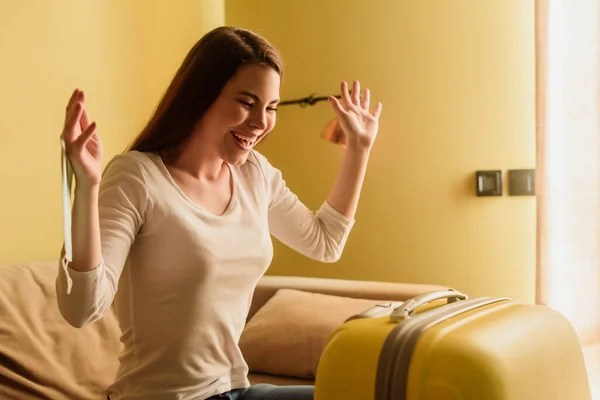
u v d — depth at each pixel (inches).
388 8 105.7
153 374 44.6
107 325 70.3
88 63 86.2
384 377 34.2
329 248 54.5
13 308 63.4
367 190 107.0
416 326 35.8
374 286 88.4
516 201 99.7
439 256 103.6
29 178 78.4
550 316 43.6
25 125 77.6
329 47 109.0
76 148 34.6
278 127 112.1
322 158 109.7
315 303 83.7
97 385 64.4
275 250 112.9
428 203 104.1
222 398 45.8
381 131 106.2
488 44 100.9
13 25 75.7
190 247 43.6
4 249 75.2
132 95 93.7
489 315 40.1
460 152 102.4
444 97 103.1
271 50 45.4
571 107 88.9
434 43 103.4
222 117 44.6
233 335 46.6
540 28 91.7
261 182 50.5
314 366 77.2
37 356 61.5
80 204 35.9
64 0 82.4
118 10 91.0
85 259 36.3
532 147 99.0
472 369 33.0
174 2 102.1
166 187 44.1
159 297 44.0
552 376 39.3
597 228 87.7
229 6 114.8
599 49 87.2
